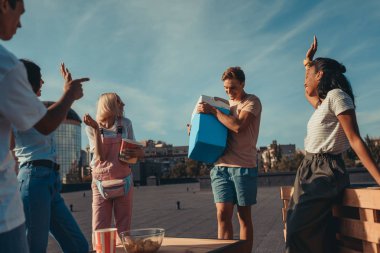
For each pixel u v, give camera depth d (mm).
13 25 1524
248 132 3699
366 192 2244
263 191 20984
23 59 2686
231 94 3838
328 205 2584
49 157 2740
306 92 3090
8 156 1449
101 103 3648
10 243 1372
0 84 1363
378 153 41094
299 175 2707
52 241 7090
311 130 2701
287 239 2670
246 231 3717
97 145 3469
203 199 17016
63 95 1700
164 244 2350
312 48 3203
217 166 3775
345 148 2600
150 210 12719
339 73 2723
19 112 1427
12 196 1416
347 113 2451
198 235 7012
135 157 3492
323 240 2604
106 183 3482
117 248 2426
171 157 111688
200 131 3604
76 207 16094
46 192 2672
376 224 2166
